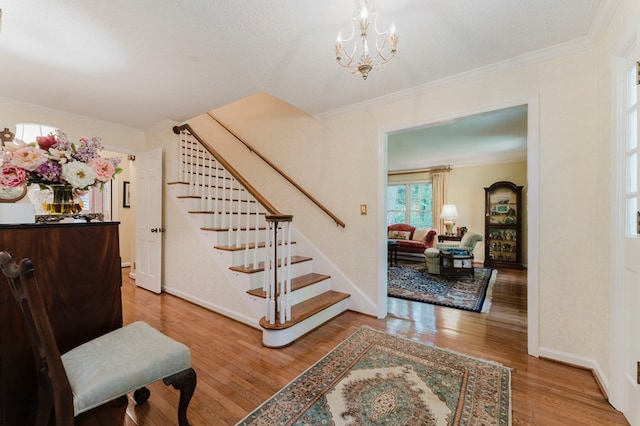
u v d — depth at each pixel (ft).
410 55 6.81
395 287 13.30
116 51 6.66
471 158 20.34
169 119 11.69
